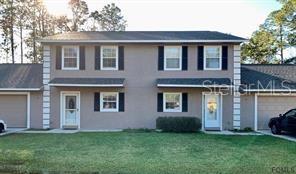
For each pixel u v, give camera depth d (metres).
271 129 20.42
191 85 21.09
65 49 22.42
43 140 16.28
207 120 22.06
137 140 16.41
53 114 22.45
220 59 22.00
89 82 21.53
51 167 9.98
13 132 20.16
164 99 22.09
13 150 13.14
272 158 11.83
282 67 25.36
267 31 38.75
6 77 23.47
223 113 22.03
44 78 22.44
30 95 22.69
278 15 35.41
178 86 21.14
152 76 22.14
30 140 16.28
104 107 22.41
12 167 9.68
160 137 17.73
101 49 22.30
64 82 21.50
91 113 22.34
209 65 22.06
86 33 24.30
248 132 20.84
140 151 13.17
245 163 10.89
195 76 22.05
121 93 22.22
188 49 22.08
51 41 21.89
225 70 21.98
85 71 22.30
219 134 19.58
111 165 10.41
